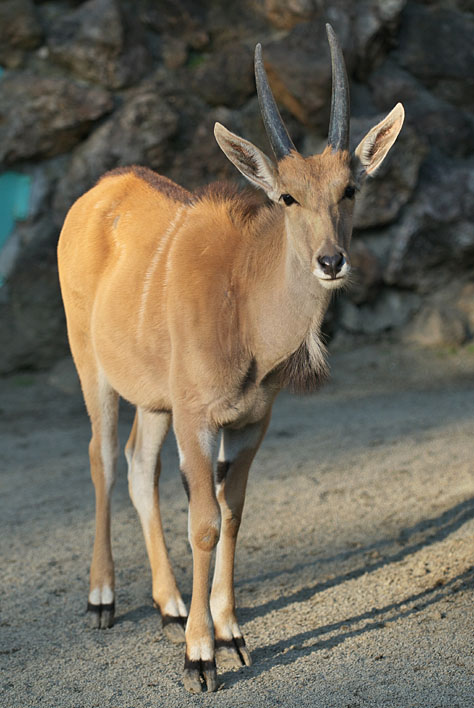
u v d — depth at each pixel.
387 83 23.58
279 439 16.78
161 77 22.97
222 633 8.23
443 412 17.81
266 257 8.03
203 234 8.59
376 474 13.82
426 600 9.08
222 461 8.61
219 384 7.95
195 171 22.62
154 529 9.49
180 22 23.28
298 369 8.18
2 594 10.17
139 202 9.66
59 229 22.28
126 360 9.10
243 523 12.11
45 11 23.05
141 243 9.17
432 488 12.77
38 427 18.92
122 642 8.86
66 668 8.28
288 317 7.87
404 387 20.59
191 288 8.21
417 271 23.16
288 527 11.80
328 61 22.28
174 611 9.05
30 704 7.57
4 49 22.41
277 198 7.90
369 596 9.37
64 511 13.29
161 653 8.55
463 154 23.62
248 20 23.62
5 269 22.23
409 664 7.72
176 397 8.14
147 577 10.57
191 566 10.75
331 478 13.87
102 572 9.38
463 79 23.81
